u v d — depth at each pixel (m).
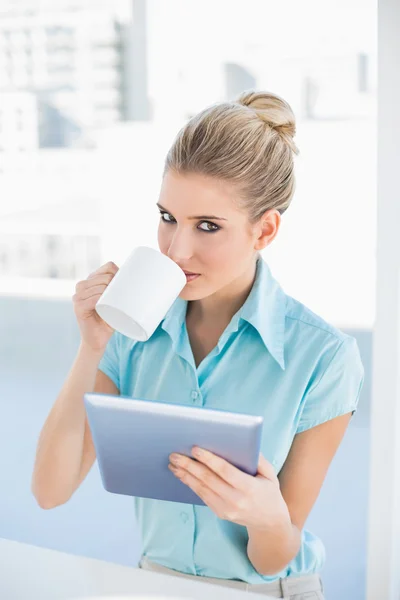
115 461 0.83
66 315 5.15
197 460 0.79
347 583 2.12
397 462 1.40
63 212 5.85
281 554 0.96
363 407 3.44
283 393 1.05
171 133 5.68
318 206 5.32
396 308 1.34
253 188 0.93
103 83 6.16
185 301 1.09
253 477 0.80
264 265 1.09
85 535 2.42
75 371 1.08
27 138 5.89
